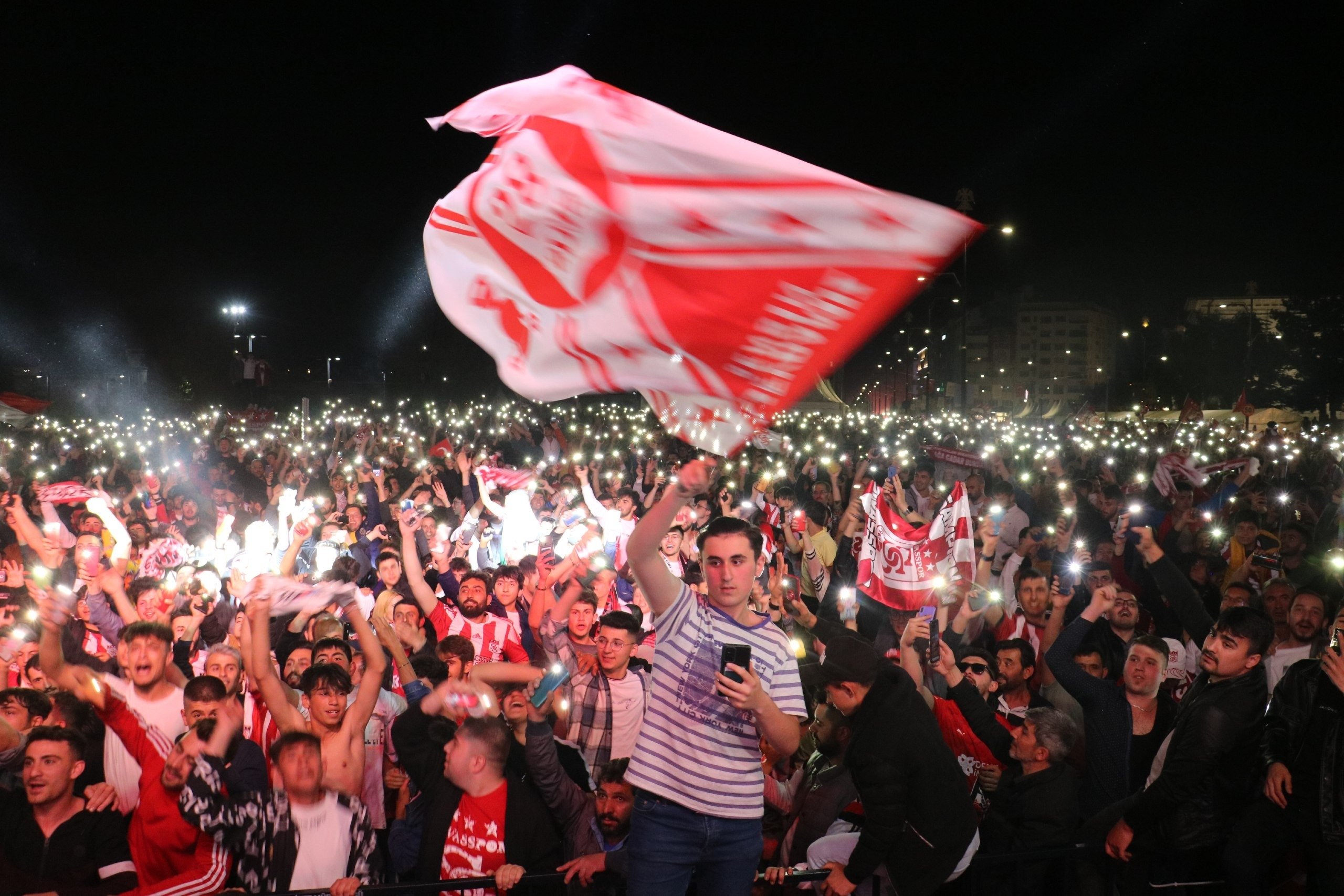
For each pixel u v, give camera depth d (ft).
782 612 25.13
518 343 10.23
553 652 21.33
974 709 17.67
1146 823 15.72
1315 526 33.27
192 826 15.44
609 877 14.67
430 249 10.43
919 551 24.04
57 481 61.00
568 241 9.93
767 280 9.39
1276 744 16.08
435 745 16.29
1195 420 111.04
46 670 17.61
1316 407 171.32
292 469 61.82
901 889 13.83
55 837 15.64
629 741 17.72
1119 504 42.22
